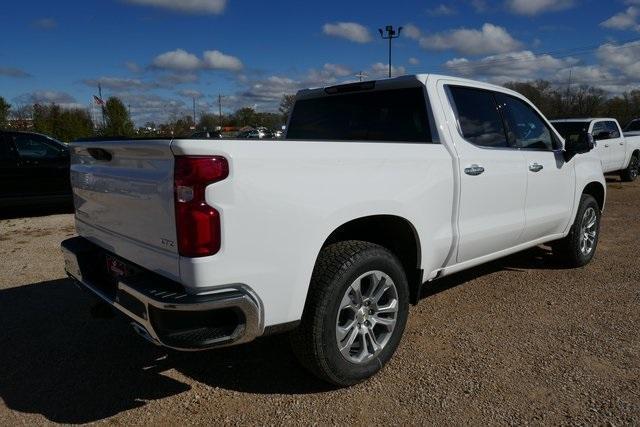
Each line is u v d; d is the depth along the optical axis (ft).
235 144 8.09
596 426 8.80
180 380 10.55
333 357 9.46
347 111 14.05
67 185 30.78
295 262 8.79
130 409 9.52
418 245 11.23
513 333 12.52
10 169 28.81
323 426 8.92
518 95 15.11
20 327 13.17
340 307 9.47
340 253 9.57
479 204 12.73
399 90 12.84
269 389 10.15
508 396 9.73
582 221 17.56
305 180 8.86
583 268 18.04
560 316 13.58
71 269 11.16
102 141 10.03
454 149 12.05
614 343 11.90
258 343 12.20
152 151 8.34
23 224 27.32
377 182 10.05
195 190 7.77
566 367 10.78
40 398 9.87
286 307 8.82
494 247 13.79
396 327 10.61
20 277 17.34
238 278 8.19
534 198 14.80
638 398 9.61
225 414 9.32
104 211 10.22
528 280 16.70
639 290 15.58
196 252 7.86
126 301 8.77
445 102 12.44
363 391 9.99
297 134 15.35
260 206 8.28
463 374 10.55
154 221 8.55
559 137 16.55
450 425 8.89
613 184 46.62
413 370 10.75
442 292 15.57
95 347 12.05
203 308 7.82
